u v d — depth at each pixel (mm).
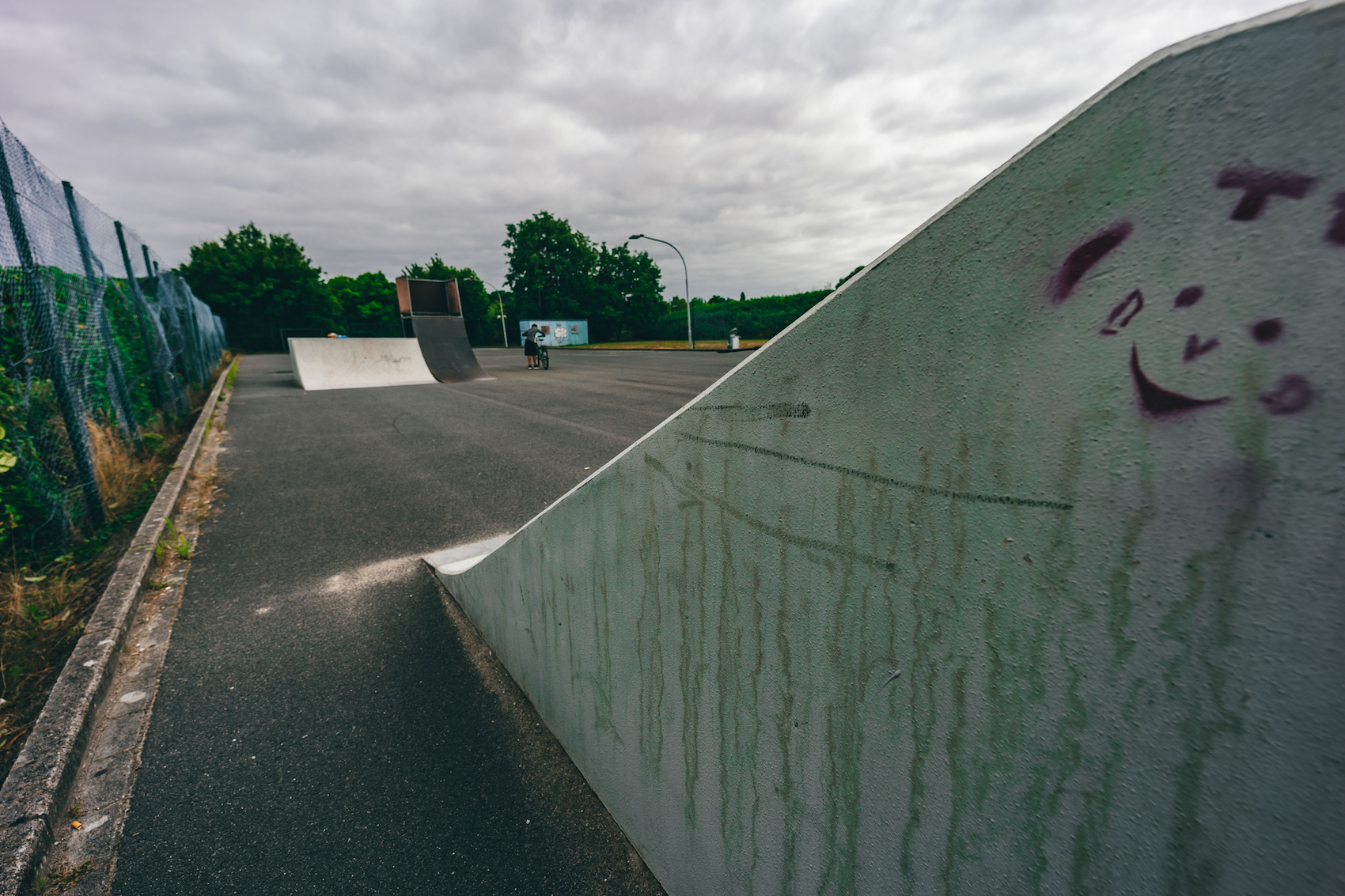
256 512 4453
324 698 2254
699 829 1290
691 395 11242
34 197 4211
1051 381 568
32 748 1859
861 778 875
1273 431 437
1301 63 393
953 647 713
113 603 2820
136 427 6211
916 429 701
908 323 688
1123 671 563
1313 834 458
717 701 1153
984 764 708
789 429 876
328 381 13406
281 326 46156
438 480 5324
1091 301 529
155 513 4117
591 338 57656
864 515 785
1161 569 520
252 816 1730
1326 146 386
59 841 1649
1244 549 466
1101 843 611
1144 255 490
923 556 725
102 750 1993
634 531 1304
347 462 5992
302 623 2805
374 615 2877
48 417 3887
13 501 3428
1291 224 408
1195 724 520
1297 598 441
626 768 1551
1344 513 408
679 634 1223
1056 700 623
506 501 4734
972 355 630
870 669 826
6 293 3719
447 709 2180
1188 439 485
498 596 2289
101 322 5652
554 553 1707
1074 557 581
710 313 42562
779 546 932
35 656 2549
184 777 1874
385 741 2023
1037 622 624
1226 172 435
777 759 1030
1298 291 411
